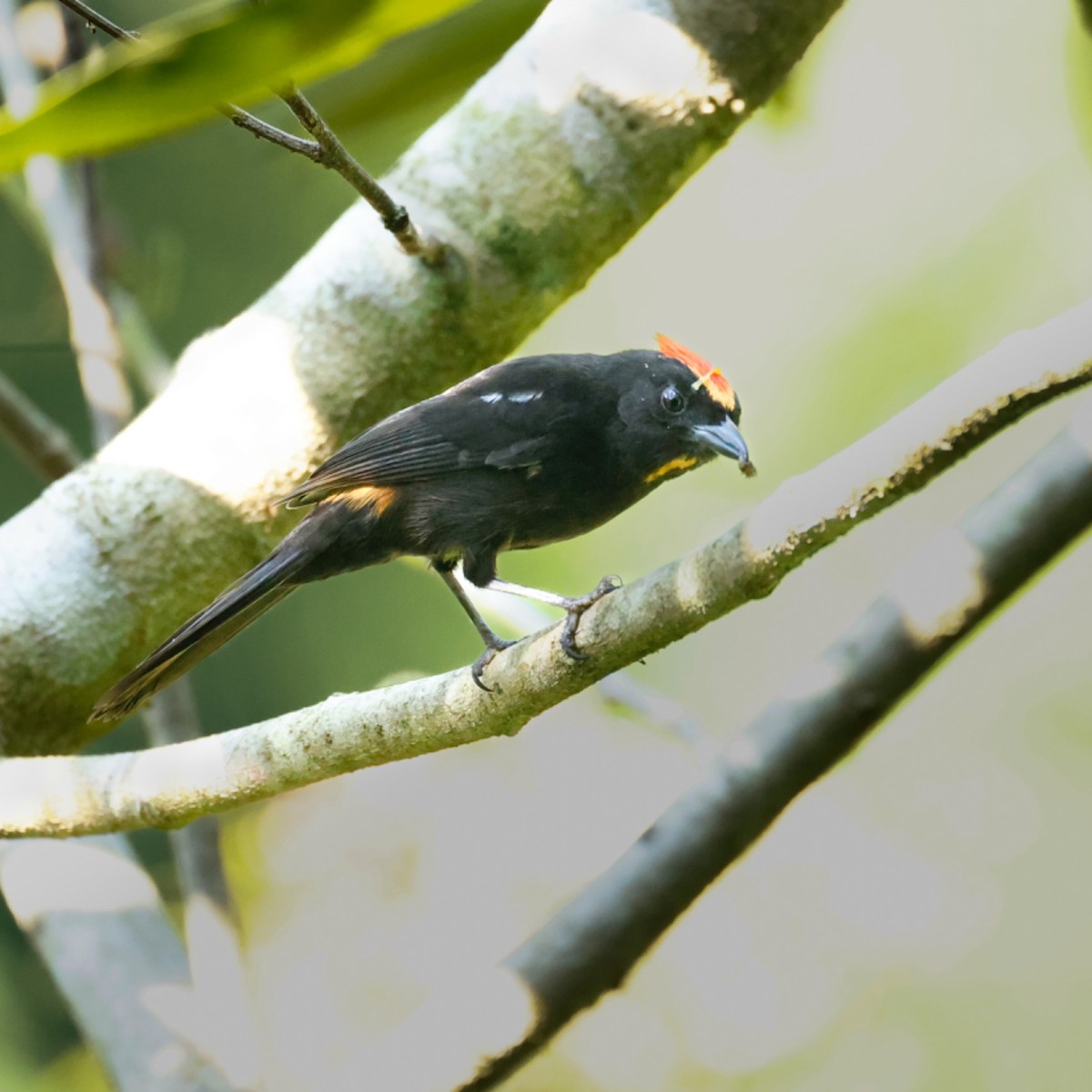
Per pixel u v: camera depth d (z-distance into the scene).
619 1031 12.59
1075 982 12.83
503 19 8.62
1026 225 12.65
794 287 13.33
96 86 3.83
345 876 13.56
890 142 13.16
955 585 6.60
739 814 6.64
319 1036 12.81
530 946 6.70
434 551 8.95
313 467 7.77
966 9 13.12
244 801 6.62
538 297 7.82
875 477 4.54
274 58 4.01
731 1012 12.73
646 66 7.83
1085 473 6.47
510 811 13.52
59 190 10.30
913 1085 12.46
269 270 19.14
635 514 13.48
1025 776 13.70
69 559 7.48
